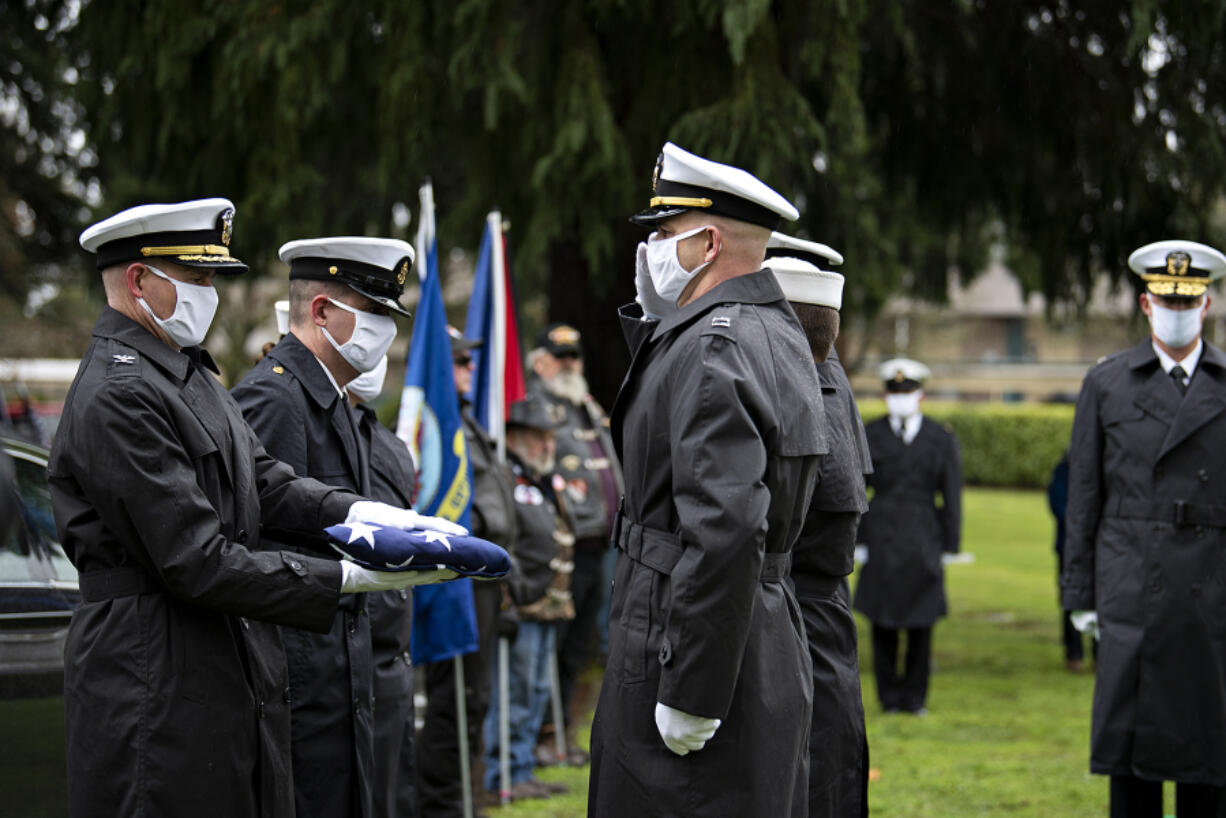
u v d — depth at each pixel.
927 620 14.43
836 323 6.76
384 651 6.90
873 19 15.43
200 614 5.24
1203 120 15.63
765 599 5.19
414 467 7.95
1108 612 8.62
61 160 24.23
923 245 22.78
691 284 5.42
